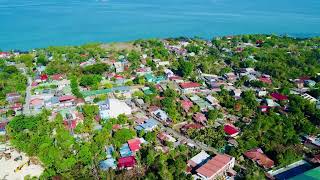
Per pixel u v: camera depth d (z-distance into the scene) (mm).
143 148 146750
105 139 151000
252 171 128000
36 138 148875
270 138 152000
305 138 155375
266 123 162625
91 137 155750
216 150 147000
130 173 129500
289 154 135750
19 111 184250
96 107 180125
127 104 192000
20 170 136250
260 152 143250
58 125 164250
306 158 141625
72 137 150625
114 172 130125
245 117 176750
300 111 177375
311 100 194500
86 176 127500
